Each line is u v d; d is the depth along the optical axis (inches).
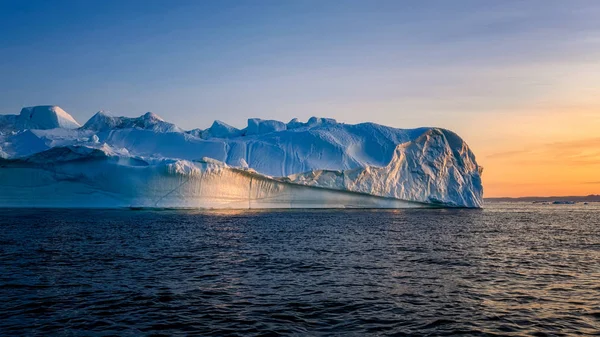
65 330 574.2
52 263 1002.1
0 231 1621.6
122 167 2955.2
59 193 3063.5
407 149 3831.2
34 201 3073.3
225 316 631.8
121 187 2967.5
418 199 3786.9
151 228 1808.6
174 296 730.2
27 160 2982.3
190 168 2974.9
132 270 933.8
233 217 2529.5
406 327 596.4
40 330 573.6
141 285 802.2
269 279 860.0
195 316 631.2
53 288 775.1
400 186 3735.2
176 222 2118.6
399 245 1374.3
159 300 706.2
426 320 624.1
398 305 692.1
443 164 3892.7
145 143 3941.9
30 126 4242.1
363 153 3816.4
